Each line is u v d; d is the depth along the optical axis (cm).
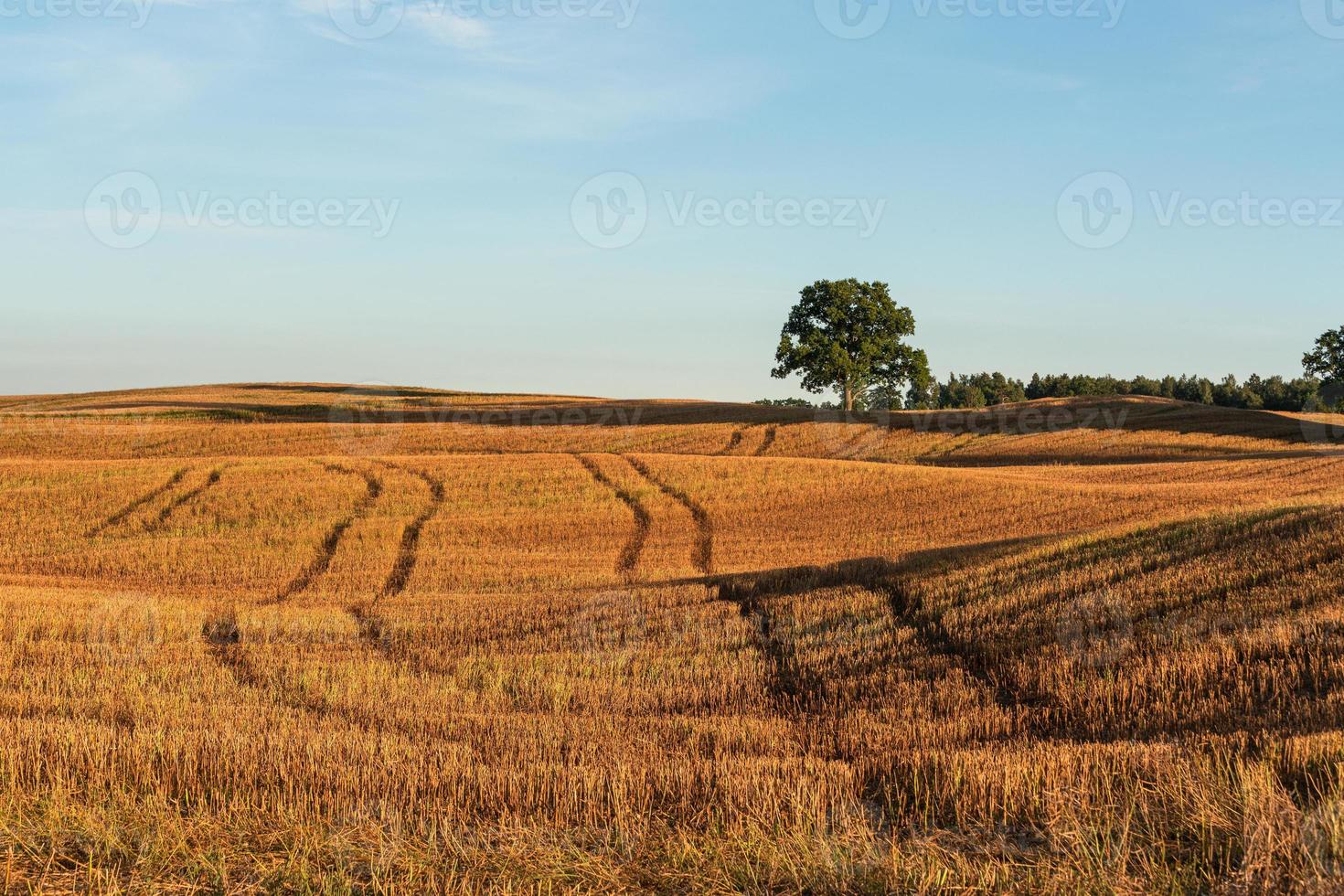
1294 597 1585
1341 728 1099
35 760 1056
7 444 6019
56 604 2092
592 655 1731
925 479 4300
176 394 9425
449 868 824
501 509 3981
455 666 1694
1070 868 787
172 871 825
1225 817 836
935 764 1030
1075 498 3922
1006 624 1697
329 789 1000
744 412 7675
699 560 3212
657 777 1009
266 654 1759
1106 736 1233
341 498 4044
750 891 788
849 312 8181
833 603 1986
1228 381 14275
